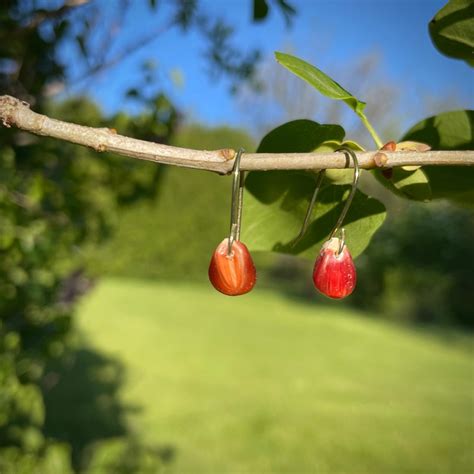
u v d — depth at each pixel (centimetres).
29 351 293
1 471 297
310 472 498
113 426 571
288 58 101
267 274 1850
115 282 1598
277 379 788
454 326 1295
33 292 275
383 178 112
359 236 120
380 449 552
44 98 345
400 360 943
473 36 118
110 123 350
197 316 1207
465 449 562
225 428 590
